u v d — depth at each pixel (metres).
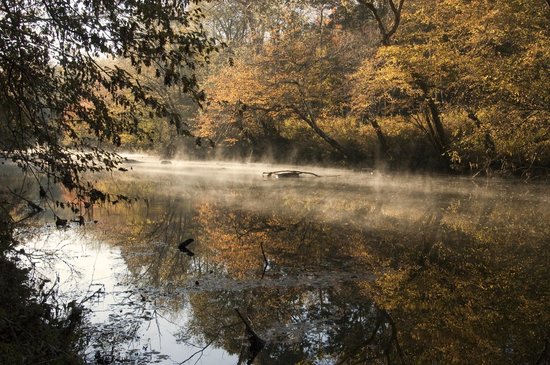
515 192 19.84
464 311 7.30
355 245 11.09
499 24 17.72
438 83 21.11
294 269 9.05
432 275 8.91
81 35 6.95
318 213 15.45
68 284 7.81
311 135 30.69
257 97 26.06
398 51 19.95
